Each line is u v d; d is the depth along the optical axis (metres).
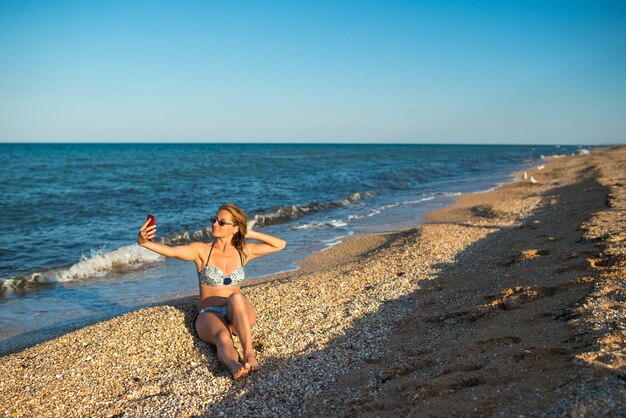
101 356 5.17
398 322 6.01
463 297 6.60
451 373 3.85
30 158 65.69
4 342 6.73
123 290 9.29
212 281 5.61
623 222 9.84
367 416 3.49
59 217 17.48
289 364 4.90
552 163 48.22
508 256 8.61
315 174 37.94
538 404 3.05
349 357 5.02
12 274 10.11
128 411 4.15
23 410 4.25
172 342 5.45
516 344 4.30
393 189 28.28
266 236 5.98
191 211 18.92
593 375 3.21
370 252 11.29
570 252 7.63
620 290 5.24
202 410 4.09
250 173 39.12
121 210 19.12
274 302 6.79
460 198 22.48
